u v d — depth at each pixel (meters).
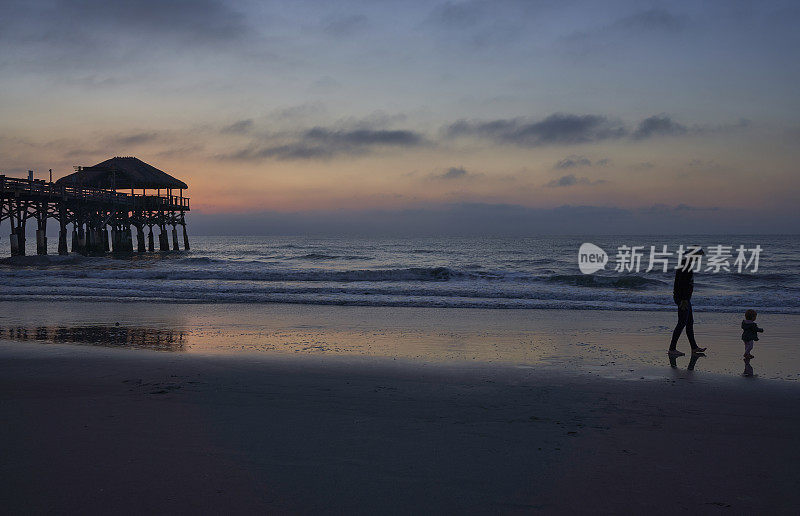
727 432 5.11
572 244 118.62
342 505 3.48
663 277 32.00
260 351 9.43
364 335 11.29
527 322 13.19
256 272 26.27
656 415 5.67
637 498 3.64
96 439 4.71
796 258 57.56
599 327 12.43
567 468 4.15
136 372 7.66
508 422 5.36
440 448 4.57
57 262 38.97
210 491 3.67
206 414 5.54
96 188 49.34
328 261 52.03
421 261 52.66
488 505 3.50
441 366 8.19
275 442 4.68
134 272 26.23
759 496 3.70
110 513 3.35
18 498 3.54
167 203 57.66
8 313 14.80
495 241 152.38
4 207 38.03
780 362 8.60
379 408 5.85
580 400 6.26
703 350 9.15
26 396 6.28
